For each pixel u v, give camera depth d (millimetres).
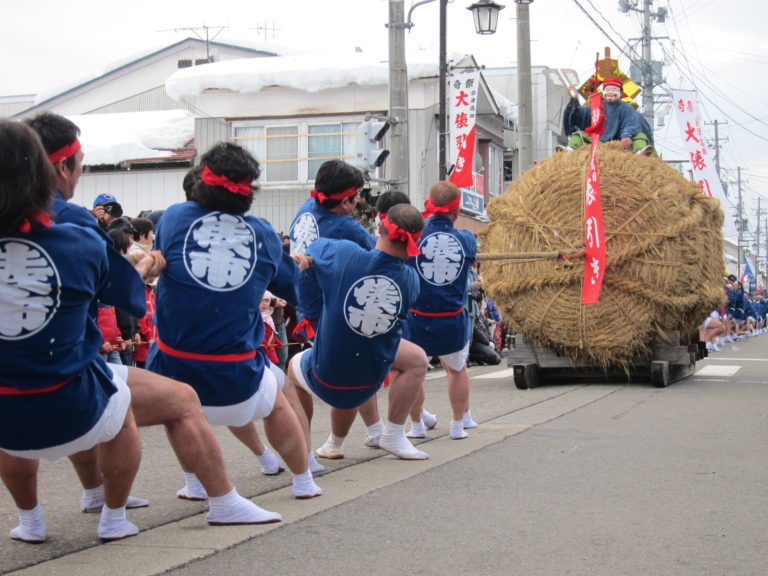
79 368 3543
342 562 3865
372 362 5504
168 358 4434
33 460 4051
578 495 5113
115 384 3830
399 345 6137
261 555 3967
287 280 4738
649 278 10555
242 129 21938
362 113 21453
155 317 4531
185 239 4383
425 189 21781
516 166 28719
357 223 6055
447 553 3996
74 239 3475
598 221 10141
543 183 11000
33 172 3256
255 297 4496
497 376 13070
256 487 5422
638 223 10602
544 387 11219
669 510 4758
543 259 10766
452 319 6879
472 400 9945
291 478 5703
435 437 7293
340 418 6230
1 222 3275
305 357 5730
